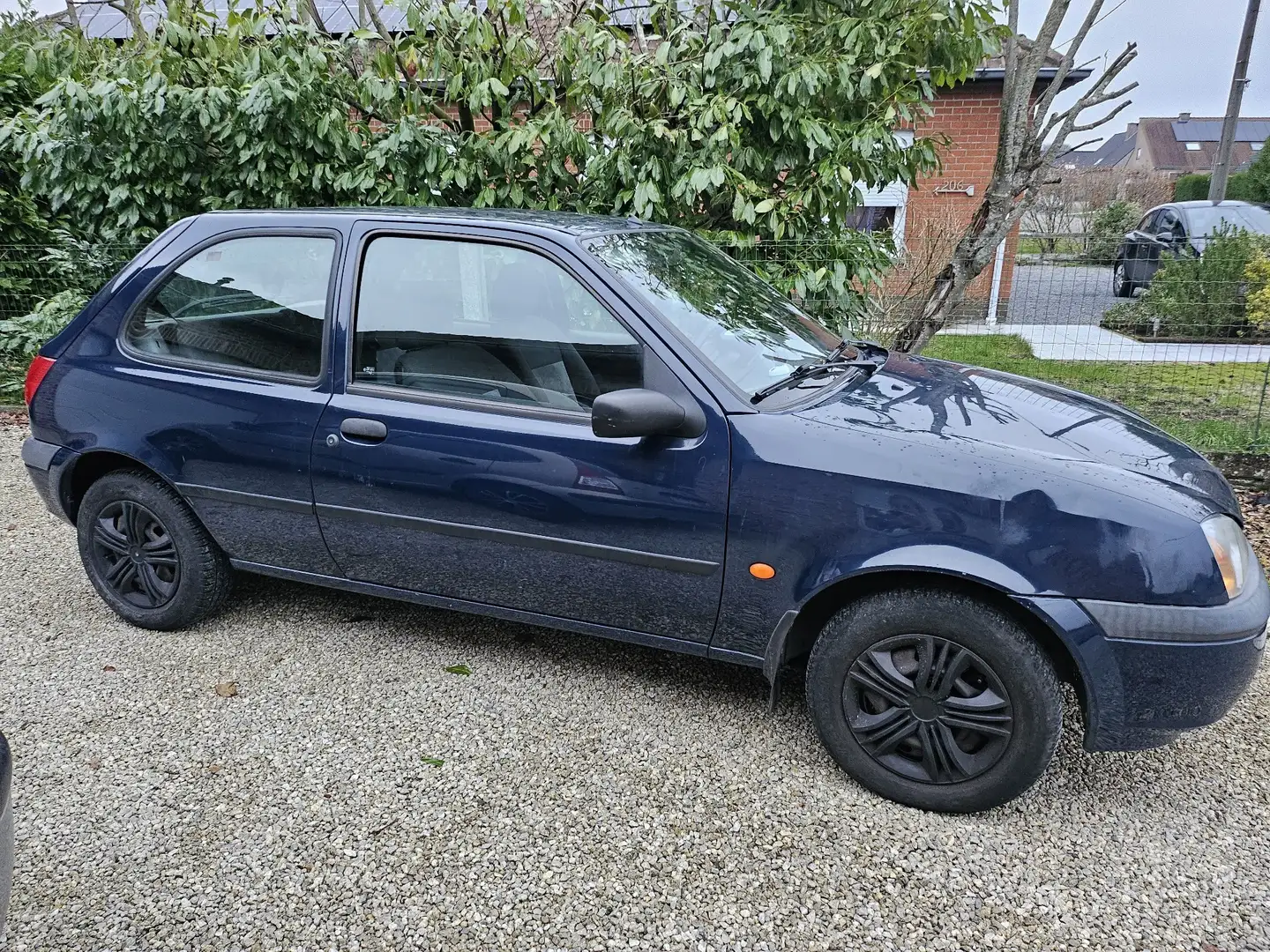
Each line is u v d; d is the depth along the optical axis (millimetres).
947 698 2486
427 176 5809
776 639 2650
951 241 8219
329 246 3160
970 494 2387
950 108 11391
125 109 5527
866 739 2609
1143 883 2314
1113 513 2299
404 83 5957
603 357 2789
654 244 3314
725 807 2600
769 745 2902
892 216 11609
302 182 5973
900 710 2545
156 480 3480
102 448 3438
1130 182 26109
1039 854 2420
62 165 6059
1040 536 2330
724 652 2805
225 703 3115
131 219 6094
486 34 5445
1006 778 2461
